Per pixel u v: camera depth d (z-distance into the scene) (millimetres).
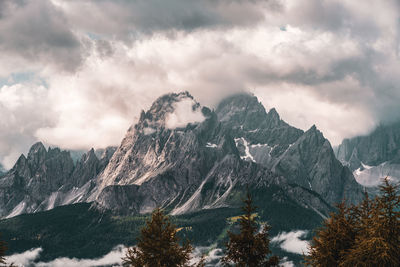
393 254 47656
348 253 51250
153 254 49594
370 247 48188
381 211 49531
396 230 48625
